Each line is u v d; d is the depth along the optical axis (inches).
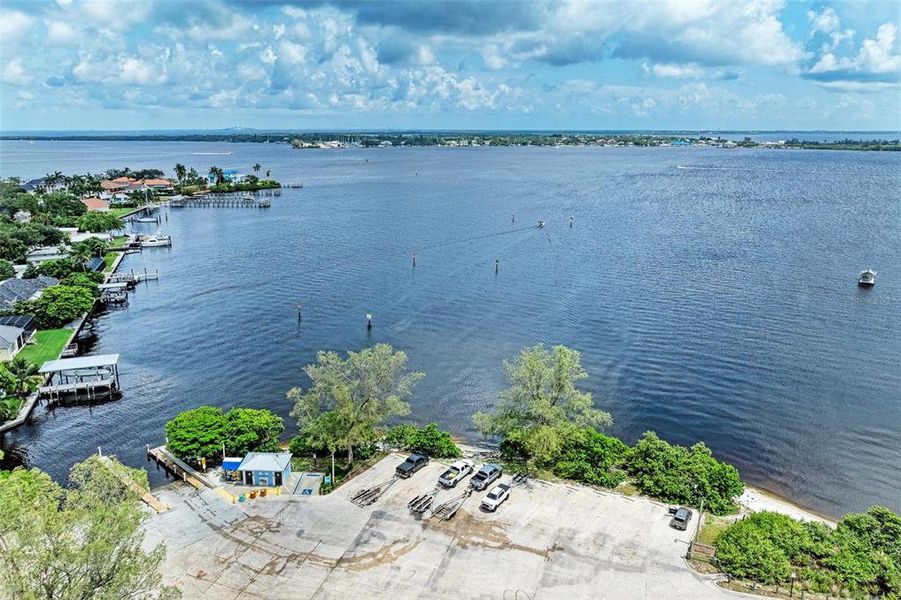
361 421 2245.3
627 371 3287.4
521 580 1625.2
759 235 6820.9
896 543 1700.3
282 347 3688.5
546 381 2345.0
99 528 1239.5
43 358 3457.2
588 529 1867.6
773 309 4249.5
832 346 3602.4
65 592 1151.6
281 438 2650.1
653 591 1594.5
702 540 1841.8
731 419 2810.0
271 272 5447.8
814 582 1610.5
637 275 5162.4
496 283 4977.9
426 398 3009.4
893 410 2881.4
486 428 2369.6
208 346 3727.9
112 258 6063.0
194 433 2320.4
